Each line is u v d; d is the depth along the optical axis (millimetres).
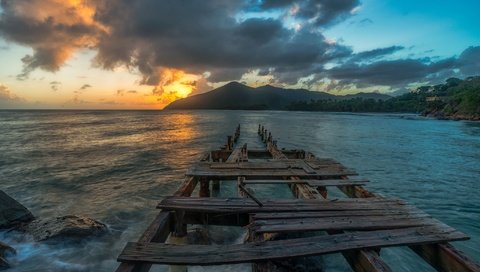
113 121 83938
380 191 13531
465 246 8133
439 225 5164
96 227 8758
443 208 11273
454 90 150250
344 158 22047
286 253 4160
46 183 14992
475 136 39188
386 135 40281
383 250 7680
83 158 22391
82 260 7332
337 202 6398
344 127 55906
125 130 50281
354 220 5402
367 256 4109
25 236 8086
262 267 3980
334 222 5312
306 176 9375
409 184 14703
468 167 18984
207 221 6062
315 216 5605
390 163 20203
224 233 8398
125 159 21953
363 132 44906
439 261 4477
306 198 7008
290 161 11836
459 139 35438
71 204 11734
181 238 5961
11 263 7012
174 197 6555
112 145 30016
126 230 9211
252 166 10766
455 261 4102
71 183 15008
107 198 12523
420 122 75938
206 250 4215
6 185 14609
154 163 20438
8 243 7801
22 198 12523
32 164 20031
